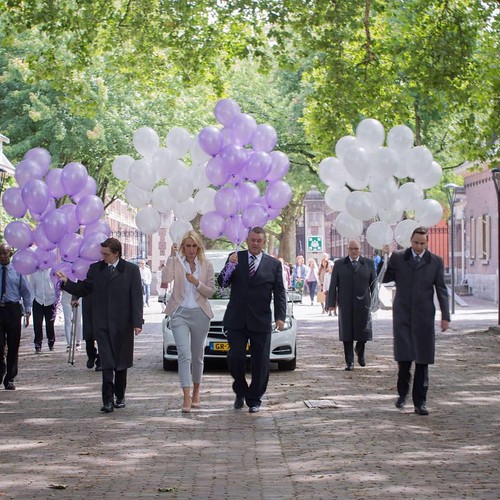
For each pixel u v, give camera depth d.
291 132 59.41
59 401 16.50
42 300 25.39
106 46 32.50
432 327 15.14
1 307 17.83
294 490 9.88
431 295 15.20
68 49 31.73
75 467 11.05
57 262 17.05
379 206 17.45
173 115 55.69
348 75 31.22
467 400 16.44
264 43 32.91
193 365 15.63
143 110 55.72
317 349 26.44
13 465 11.15
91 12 31.22
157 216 18.61
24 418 14.62
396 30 34.00
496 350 25.98
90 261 16.61
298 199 76.31
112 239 15.56
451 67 31.44
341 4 30.50
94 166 57.69
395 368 21.47
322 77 33.41
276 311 15.45
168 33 32.41
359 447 12.19
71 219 16.64
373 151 17.42
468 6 32.00
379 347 27.19
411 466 10.99
